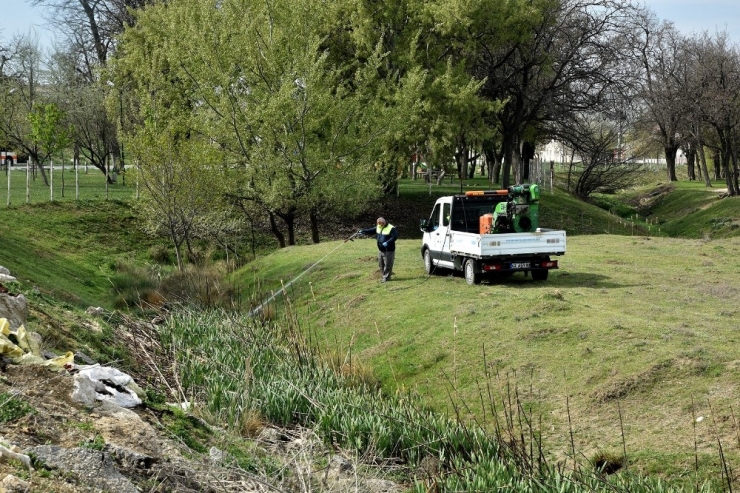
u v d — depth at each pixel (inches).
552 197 2175.2
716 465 358.3
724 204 2230.6
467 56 1911.9
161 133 1302.9
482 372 530.9
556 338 554.6
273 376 497.7
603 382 469.4
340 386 502.9
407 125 1508.4
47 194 1829.5
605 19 1966.0
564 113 2005.4
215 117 1368.1
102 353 516.7
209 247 1555.1
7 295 464.4
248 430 398.6
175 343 595.8
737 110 2364.7
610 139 2583.7
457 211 850.1
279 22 1412.4
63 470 252.5
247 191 1378.0
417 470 368.2
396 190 2041.1
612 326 555.2
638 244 1113.4
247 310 863.7
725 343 503.8
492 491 324.8
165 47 1429.6
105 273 1250.6
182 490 276.8
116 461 277.4
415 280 861.8
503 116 2059.5
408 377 567.2
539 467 345.7
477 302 693.9
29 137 1692.9
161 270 1334.9
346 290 861.8
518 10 1772.9
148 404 374.0
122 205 1706.4
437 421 419.5
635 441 397.1
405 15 1797.5
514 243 762.8
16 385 326.6
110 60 1780.3
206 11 1409.9
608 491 331.6
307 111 1376.7
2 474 233.8
